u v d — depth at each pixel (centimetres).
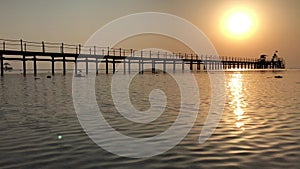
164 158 537
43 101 1294
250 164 500
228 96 1559
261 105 1199
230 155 548
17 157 537
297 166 488
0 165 497
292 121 854
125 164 506
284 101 1329
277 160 517
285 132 718
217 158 532
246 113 1003
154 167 493
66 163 509
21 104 1197
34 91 1742
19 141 640
